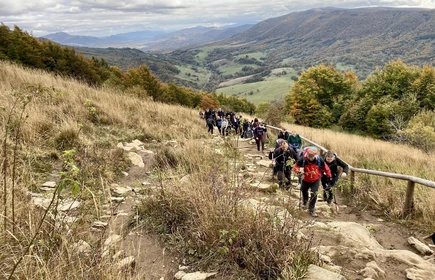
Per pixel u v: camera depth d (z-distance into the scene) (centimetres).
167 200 378
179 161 564
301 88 4241
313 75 4372
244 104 8544
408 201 521
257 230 287
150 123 999
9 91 717
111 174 507
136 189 472
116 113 943
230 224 297
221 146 567
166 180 439
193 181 394
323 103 4278
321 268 266
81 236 284
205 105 6091
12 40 3122
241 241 289
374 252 348
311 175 499
